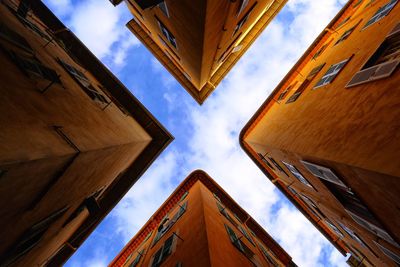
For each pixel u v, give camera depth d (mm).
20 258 5539
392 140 4340
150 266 7789
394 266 8703
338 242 16453
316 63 11758
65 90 5574
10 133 2998
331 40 12383
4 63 3836
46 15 10828
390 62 5219
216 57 11633
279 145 9438
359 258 14469
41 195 4051
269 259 11812
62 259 11070
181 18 7641
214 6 6266
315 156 6578
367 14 9273
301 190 12594
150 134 11930
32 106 3797
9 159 2779
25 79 4156
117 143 6176
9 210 3484
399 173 4020
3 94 3303
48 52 6656
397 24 5996
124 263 15453
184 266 5570
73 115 5047
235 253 6910
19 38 5125
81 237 11398
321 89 8266
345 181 6105
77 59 10664
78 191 5957
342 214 9273
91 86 8391
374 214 6035
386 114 4676
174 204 17047
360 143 5078
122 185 11672
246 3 8812
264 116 15078
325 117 6906
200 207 8594
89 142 4812
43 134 3617
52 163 3623
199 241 6027
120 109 10172
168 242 8406
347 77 6914
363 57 6773
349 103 6004
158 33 13062
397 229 5668
